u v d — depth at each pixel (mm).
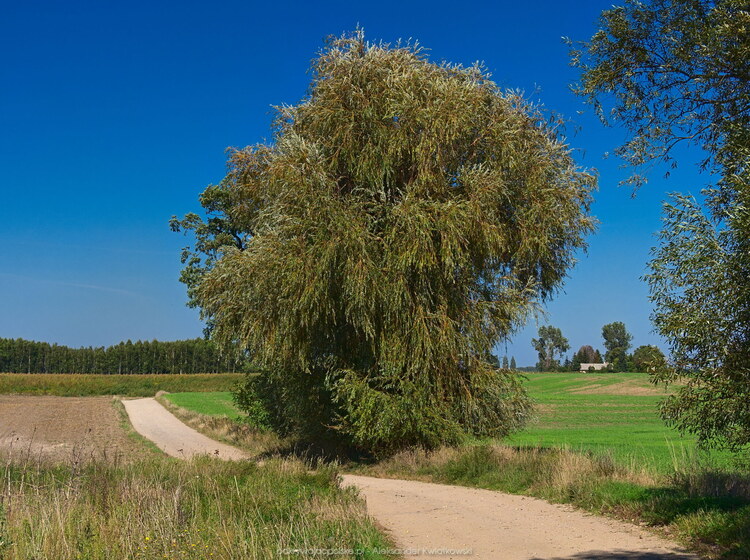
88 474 12773
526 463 16484
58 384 97562
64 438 36375
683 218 9516
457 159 21938
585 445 27656
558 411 56000
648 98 10828
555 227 21672
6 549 7715
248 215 25953
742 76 9859
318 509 10953
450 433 20859
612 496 11984
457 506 13406
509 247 22172
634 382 90688
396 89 21172
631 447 26281
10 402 75250
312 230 20375
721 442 10211
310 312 20484
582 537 9945
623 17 10789
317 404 24125
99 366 135375
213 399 76875
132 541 7996
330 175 21391
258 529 9203
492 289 22359
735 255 8938
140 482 11383
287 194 20688
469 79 22281
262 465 17000
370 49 21984
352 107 21484
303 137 22797
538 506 13023
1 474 12422
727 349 9141
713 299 9242
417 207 19828
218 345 24203
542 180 21531
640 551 8820
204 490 12141
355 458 24266
